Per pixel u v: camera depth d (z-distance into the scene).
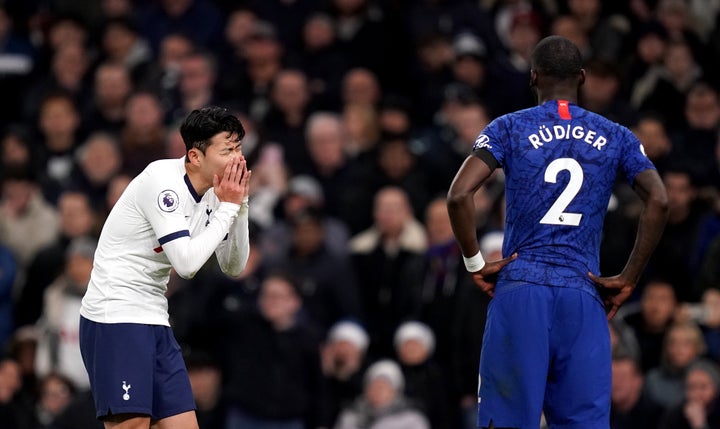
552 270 22.00
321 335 41.28
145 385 23.19
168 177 23.05
